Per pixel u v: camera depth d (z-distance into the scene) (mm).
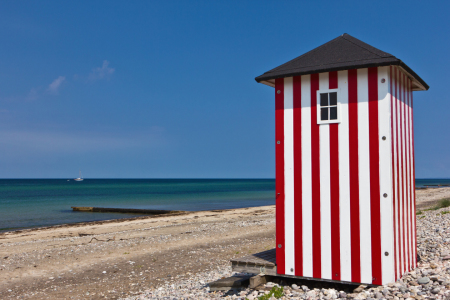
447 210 18188
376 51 6242
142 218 30234
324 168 6391
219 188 115375
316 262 6402
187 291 7906
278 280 7070
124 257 12953
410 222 7047
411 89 7582
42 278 10547
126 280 9898
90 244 16156
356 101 6195
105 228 23672
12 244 17562
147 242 15852
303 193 6547
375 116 6039
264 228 18969
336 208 6270
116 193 84938
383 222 5918
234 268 7262
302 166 6574
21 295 8977
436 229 11719
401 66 6176
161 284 9258
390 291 5562
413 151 7477
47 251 14680
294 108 6688
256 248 13492
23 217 36406
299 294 6113
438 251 8422
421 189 72750
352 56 6363
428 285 5562
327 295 5891
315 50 7035
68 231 22797
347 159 6215
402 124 6742
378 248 5945
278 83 6852
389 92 6035
